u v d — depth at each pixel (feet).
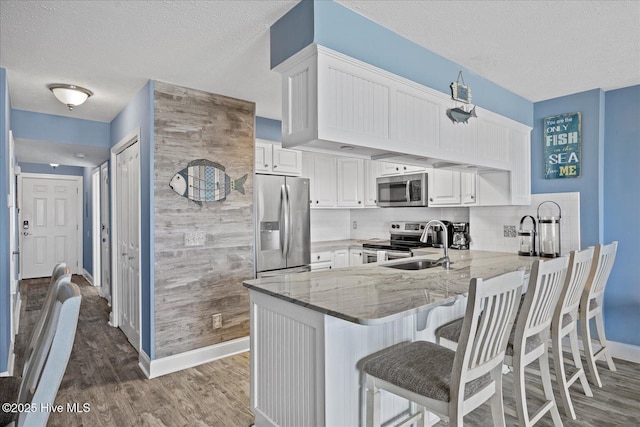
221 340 10.61
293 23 6.43
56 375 3.72
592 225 10.66
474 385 4.87
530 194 11.76
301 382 5.75
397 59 7.42
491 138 10.12
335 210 17.95
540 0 6.31
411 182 13.88
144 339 9.80
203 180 10.33
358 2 6.33
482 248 12.67
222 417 7.45
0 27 6.93
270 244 12.17
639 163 10.19
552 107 11.53
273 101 11.42
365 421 5.80
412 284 6.81
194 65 8.71
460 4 6.40
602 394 8.32
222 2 6.20
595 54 8.42
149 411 7.68
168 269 9.66
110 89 10.34
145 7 6.30
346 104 6.45
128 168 11.85
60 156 16.07
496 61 8.81
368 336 5.93
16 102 11.49
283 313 6.10
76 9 6.34
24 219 22.08
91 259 21.33
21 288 19.53
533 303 5.85
